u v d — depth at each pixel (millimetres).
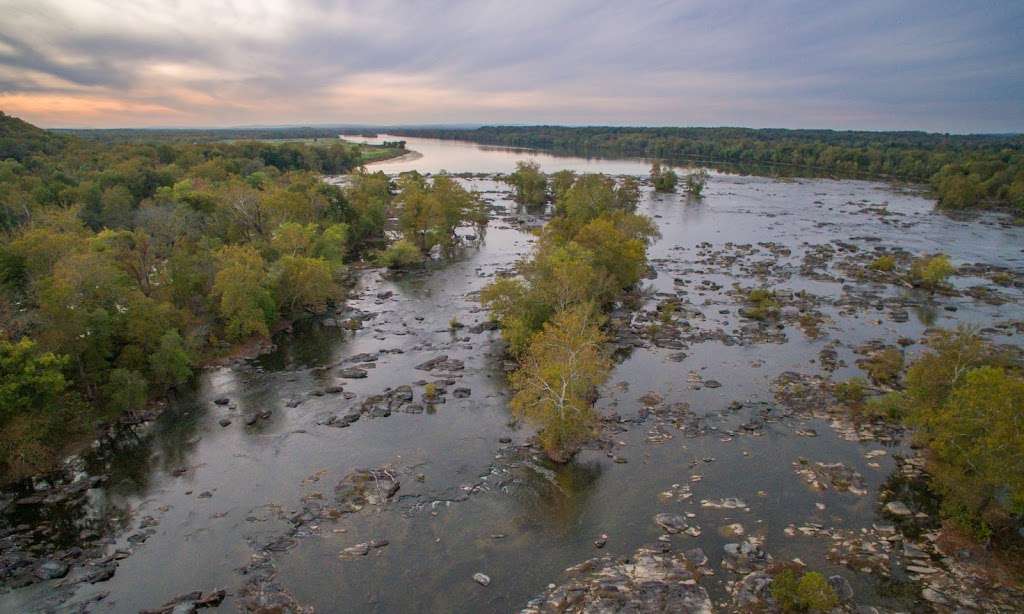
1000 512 44469
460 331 92875
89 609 39781
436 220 143250
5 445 53750
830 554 43531
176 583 42188
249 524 48531
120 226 122812
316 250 115562
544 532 47062
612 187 185125
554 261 86000
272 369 79562
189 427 64438
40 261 74562
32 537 47438
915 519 47406
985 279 116812
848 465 55344
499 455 58375
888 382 71750
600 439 60688
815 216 187625
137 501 51906
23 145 190625
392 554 44844
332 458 58094
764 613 38031
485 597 40375
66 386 62656
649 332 90375
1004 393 41156
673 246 149375
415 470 55906
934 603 38625
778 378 74188
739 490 51844
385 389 73000
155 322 71375
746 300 105812
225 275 83000
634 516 48750
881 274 120375
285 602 40156
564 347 58531
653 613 38094
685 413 65812
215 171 186125
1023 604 38281
